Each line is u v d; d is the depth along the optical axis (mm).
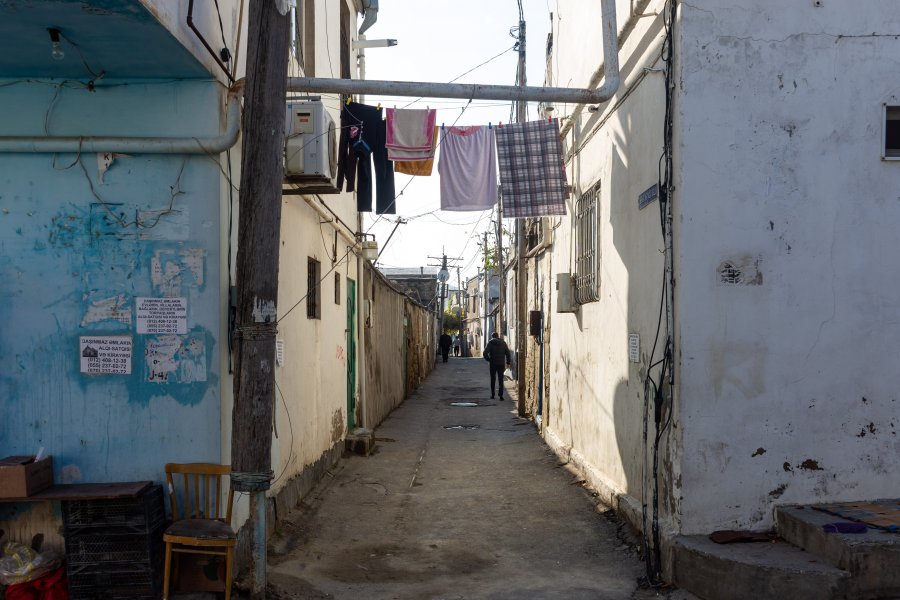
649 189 6105
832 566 4750
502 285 27125
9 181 5180
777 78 5473
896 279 5543
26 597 4777
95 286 5180
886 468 5543
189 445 5156
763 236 5457
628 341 6805
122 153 5191
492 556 6109
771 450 5457
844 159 5516
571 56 9844
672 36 5555
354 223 11852
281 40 4797
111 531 4793
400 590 5336
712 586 4969
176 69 5023
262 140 4738
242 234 4758
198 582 4898
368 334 12820
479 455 10680
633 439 6668
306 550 6219
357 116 6871
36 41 4543
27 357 5156
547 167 7328
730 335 5434
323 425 8945
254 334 4758
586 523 6934
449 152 7258
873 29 5527
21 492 4715
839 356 5504
